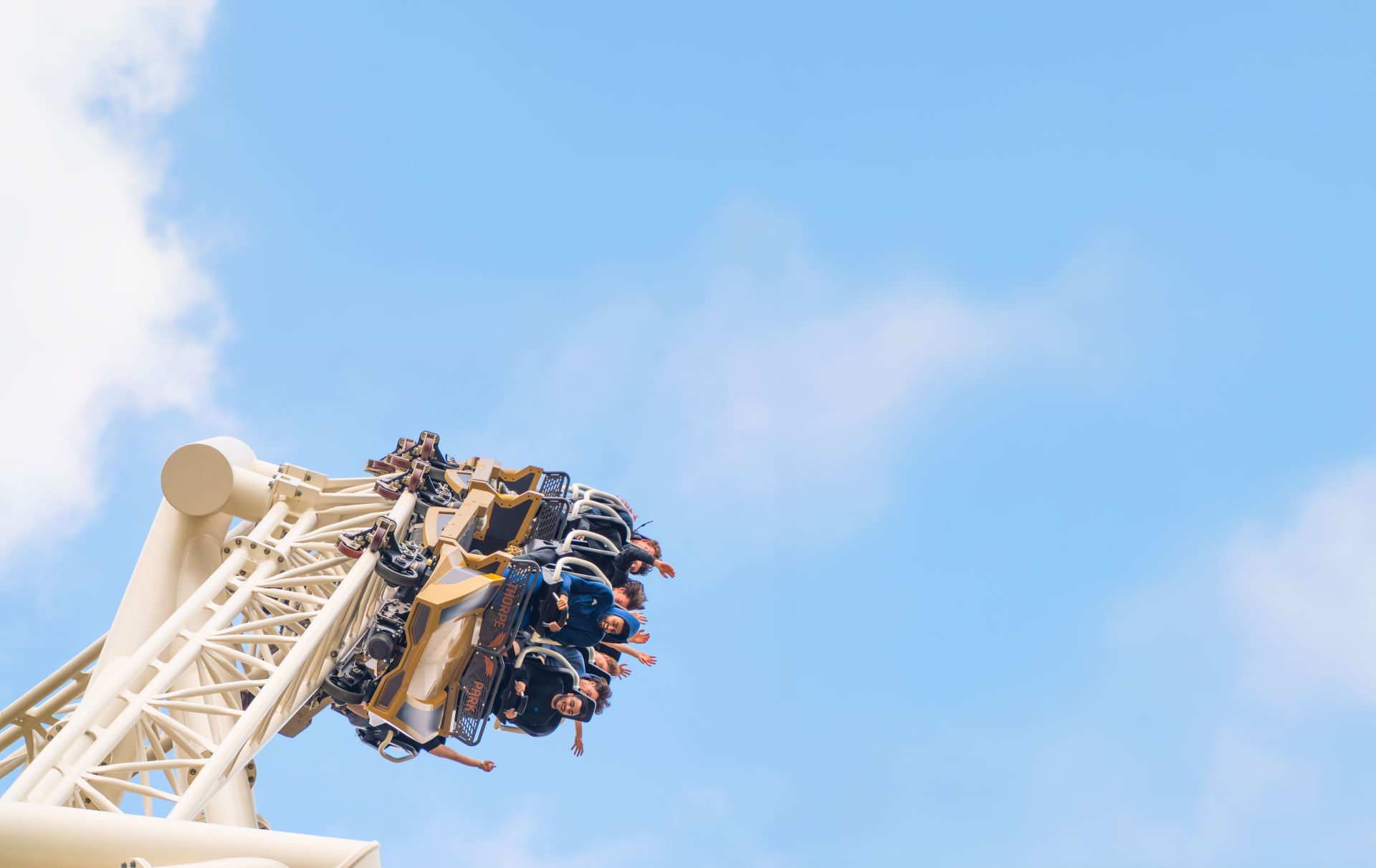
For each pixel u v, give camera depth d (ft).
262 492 117.50
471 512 125.39
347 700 108.06
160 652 91.76
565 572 116.26
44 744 105.91
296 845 61.62
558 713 112.27
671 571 142.82
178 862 60.18
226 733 102.78
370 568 109.50
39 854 58.49
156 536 115.55
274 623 101.14
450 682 107.76
